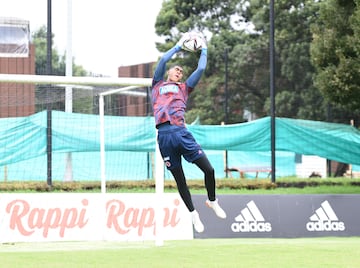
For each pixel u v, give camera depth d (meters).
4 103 25.06
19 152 25.62
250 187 28.16
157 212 17.36
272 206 20.28
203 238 19.23
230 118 49.88
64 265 13.32
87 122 26.42
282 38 47.72
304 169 41.62
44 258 14.41
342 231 20.67
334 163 42.72
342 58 27.47
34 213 17.64
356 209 20.94
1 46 41.06
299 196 20.62
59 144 26.12
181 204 19.05
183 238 18.91
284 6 47.88
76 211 17.98
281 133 28.55
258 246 16.59
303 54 46.59
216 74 51.41
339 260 13.99
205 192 26.95
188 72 51.12
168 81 12.92
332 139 28.78
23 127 25.66
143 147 27.05
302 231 20.28
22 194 17.66
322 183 30.72
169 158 12.73
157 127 12.78
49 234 17.67
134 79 17.64
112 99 35.88
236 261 13.81
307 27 47.38
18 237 17.41
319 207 20.64
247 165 34.62
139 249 16.06
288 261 13.81
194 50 13.09
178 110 12.67
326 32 28.20
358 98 27.83
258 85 49.38
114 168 28.30
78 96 24.27
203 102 50.69
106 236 18.09
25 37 41.44
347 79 27.33
